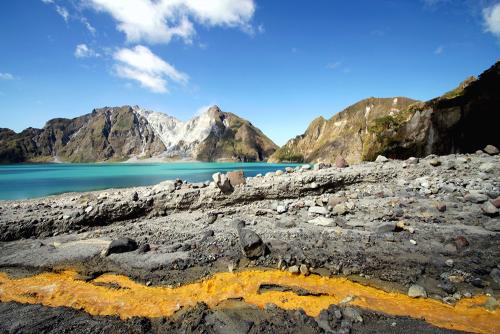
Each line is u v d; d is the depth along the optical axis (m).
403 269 7.46
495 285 6.65
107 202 12.99
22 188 31.67
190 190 14.03
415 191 13.31
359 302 6.38
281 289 7.07
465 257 7.73
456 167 15.30
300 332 5.39
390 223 9.76
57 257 9.10
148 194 13.96
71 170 81.00
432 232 9.24
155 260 8.62
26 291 7.43
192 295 7.02
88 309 6.59
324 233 9.86
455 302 6.23
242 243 8.67
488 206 10.09
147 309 6.53
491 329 5.34
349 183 14.88
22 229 11.33
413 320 5.64
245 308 6.34
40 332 5.65
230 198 13.47
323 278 7.47
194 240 9.99
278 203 13.20
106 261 8.79
